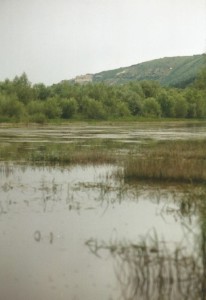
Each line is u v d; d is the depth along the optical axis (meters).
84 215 11.89
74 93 111.25
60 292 7.16
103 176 18.52
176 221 11.18
